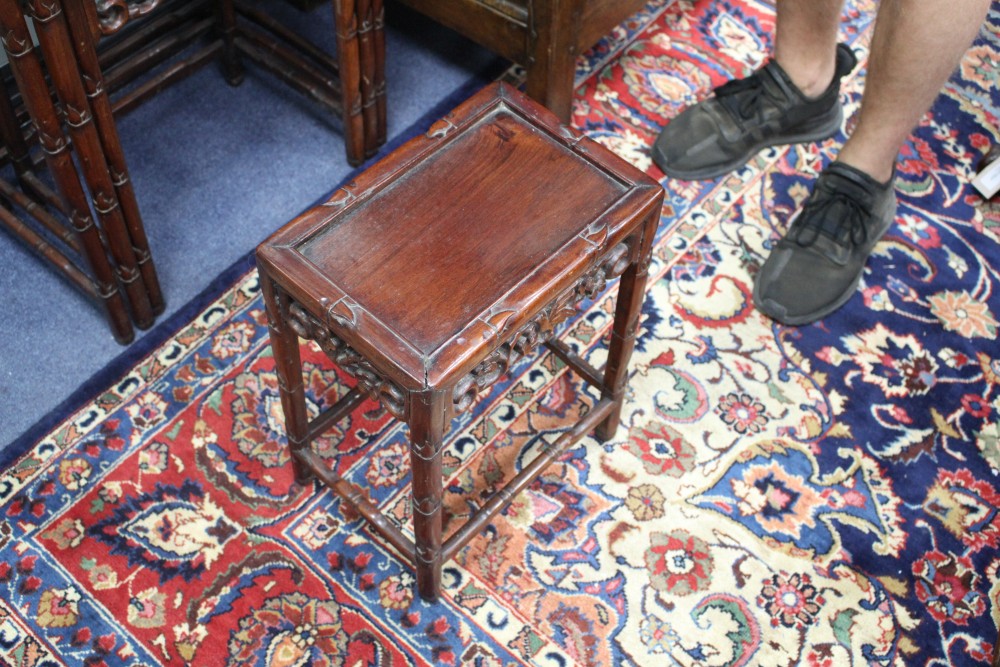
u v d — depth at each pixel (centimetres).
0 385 183
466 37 244
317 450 178
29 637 156
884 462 182
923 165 228
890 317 202
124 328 188
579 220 138
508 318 127
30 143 196
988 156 227
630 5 224
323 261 133
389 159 143
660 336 196
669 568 167
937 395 191
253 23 240
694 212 216
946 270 210
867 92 191
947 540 173
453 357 124
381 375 129
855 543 171
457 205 139
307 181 219
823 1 200
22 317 193
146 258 183
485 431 182
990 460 183
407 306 128
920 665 159
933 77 181
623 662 158
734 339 197
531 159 145
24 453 175
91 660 154
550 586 164
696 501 175
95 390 184
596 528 171
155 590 161
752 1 259
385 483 176
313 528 170
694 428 184
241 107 231
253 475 175
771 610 164
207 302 197
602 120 232
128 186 169
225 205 213
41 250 189
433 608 162
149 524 168
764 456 181
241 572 164
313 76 219
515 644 159
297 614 160
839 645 161
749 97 221
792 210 218
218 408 183
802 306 199
